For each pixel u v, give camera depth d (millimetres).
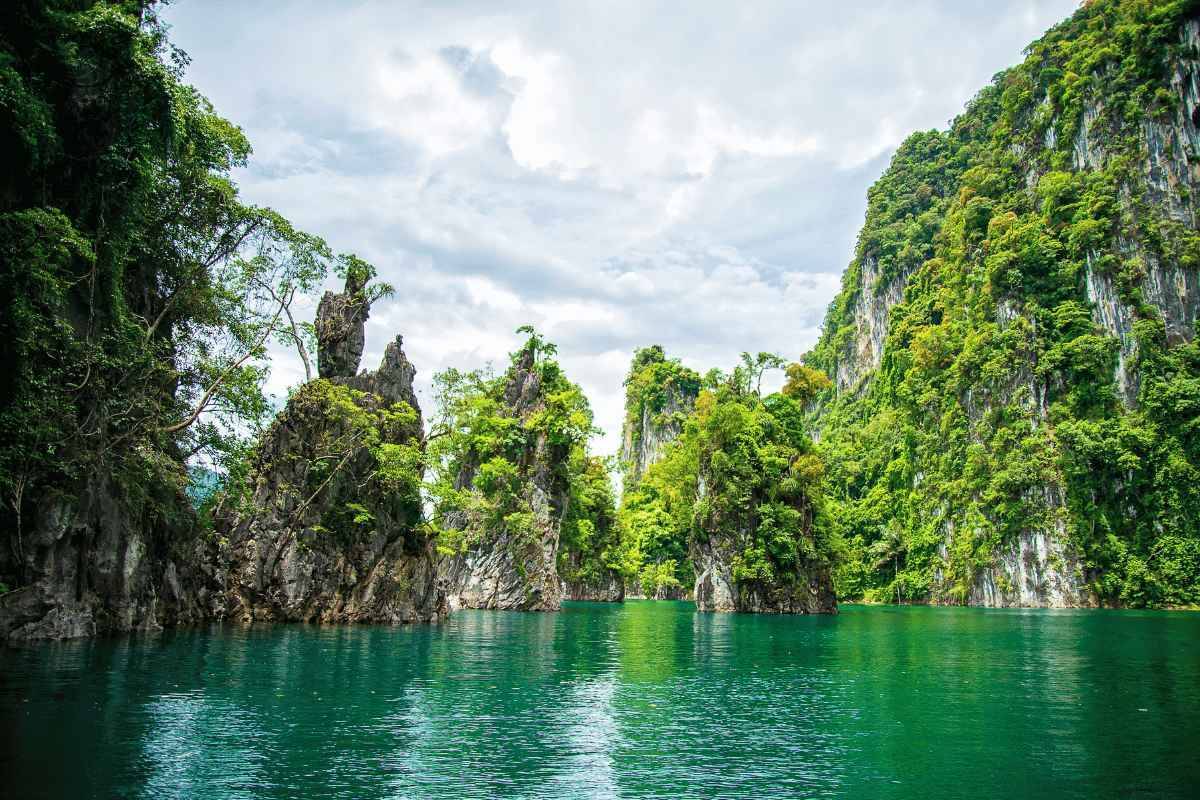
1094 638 51156
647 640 46438
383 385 57312
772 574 84438
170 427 40344
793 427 93938
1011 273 135875
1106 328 127312
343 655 32469
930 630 58562
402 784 14414
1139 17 145000
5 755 15070
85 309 32906
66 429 31797
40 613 31828
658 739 18859
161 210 40500
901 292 197625
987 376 132875
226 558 48281
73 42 27953
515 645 40719
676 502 102312
